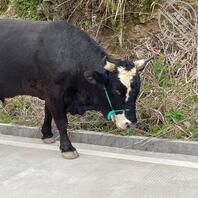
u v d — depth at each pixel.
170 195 5.18
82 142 7.26
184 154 6.56
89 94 6.51
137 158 6.47
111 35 8.88
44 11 9.43
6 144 7.35
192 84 7.64
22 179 5.89
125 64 6.13
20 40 6.71
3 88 7.03
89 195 5.31
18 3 9.76
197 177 5.68
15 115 8.34
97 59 6.45
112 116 6.32
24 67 6.70
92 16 8.99
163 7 8.66
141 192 5.30
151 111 7.34
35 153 6.88
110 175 5.88
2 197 5.36
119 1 8.58
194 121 7.00
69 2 9.14
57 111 6.62
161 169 6.00
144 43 8.52
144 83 7.82
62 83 6.48
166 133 6.90
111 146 7.05
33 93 6.90
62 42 6.50
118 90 6.09
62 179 5.83
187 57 8.03
